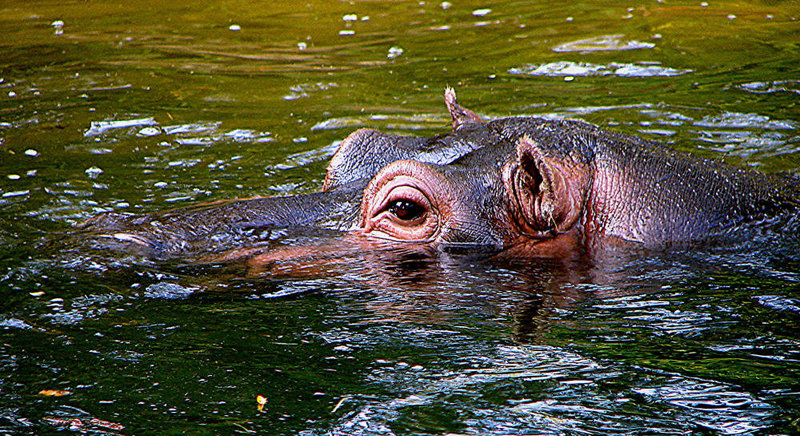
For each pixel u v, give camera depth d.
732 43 32.03
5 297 13.30
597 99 25.92
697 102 25.16
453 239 14.62
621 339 11.95
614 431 9.84
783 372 10.92
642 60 30.30
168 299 13.18
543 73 29.41
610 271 14.02
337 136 23.66
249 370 11.31
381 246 14.67
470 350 11.77
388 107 26.31
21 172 20.75
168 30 38.56
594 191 14.53
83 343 12.01
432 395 10.68
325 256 14.38
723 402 10.33
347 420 10.14
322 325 12.52
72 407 10.42
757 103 24.78
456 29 37.25
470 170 14.99
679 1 39.94
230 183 19.95
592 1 41.00
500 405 10.42
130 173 20.73
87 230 15.30
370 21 39.69
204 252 14.39
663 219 14.38
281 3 44.47
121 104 27.23
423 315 12.80
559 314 12.77
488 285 13.64
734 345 11.66
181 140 23.55
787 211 14.98
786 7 37.84
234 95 28.30
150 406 10.46
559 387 10.80
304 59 33.12
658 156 15.05
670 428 9.85
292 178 20.33
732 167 15.77
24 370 11.29
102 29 38.91
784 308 12.59
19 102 27.56
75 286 13.60
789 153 20.52
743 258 14.04
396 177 14.67
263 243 14.62
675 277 13.68
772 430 9.72
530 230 14.61
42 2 45.47
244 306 13.05
